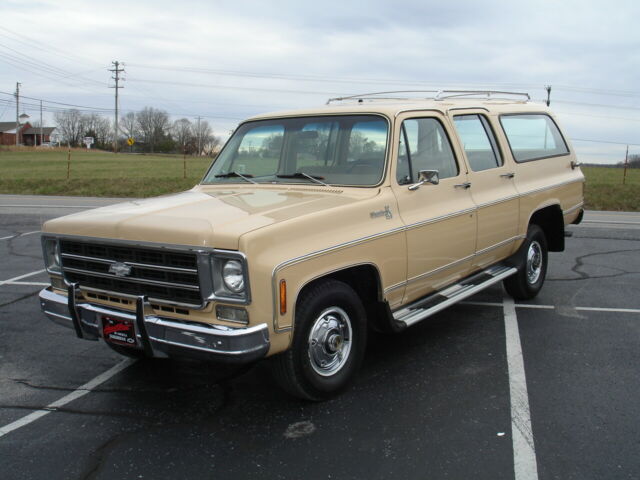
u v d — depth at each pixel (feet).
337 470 11.02
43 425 13.07
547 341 17.88
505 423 12.72
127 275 12.69
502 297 22.94
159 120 336.70
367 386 14.73
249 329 11.43
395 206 14.96
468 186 17.79
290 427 12.72
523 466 11.04
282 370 12.86
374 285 14.65
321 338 13.29
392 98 19.47
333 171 15.76
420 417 13.05
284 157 16.61
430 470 10.96
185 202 14.29
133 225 12.51
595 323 19.60
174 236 11.87
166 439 12.36
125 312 12.82
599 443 11.85
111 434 12.62
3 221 46.39
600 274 26.81
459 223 17.17
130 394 14.67
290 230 12.21
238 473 11.00
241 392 14.66
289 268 11.97
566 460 11.24
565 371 15.56
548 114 23.90
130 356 16.72
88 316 13.43
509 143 20.53
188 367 16.42
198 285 11.78
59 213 51.80
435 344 17.72
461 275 18.28
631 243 35.60
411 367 15.93
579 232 40.34
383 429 12.53
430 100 18.45
